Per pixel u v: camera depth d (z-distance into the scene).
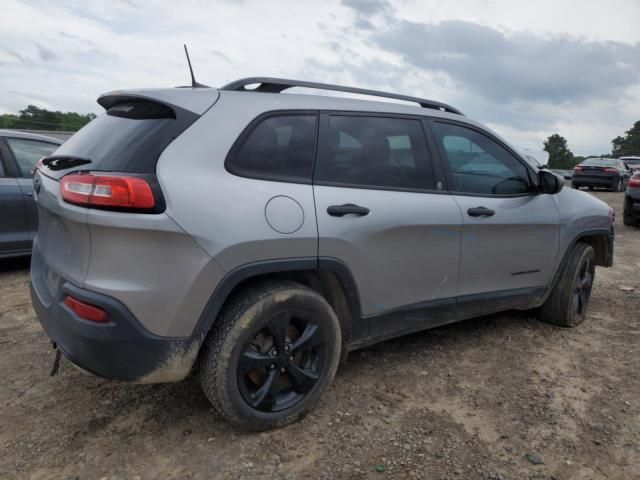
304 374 2.57
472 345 3.70
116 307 2.06
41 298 2.43
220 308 2.27
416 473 2.27
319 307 2.55
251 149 2.42
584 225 4.04
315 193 2.55
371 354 3.48
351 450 2.41
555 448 2.48
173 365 2.20
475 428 2.63
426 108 3.28
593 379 3.21
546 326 4.15
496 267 3.46
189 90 2.44
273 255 2.36
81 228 2.10
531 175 3.74
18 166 5.16
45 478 2.16
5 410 2.67
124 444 2.40
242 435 2.49
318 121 2.69
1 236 4.97
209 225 2.18
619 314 4.53
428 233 2.98
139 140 2.24
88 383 2.97
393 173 2.93
